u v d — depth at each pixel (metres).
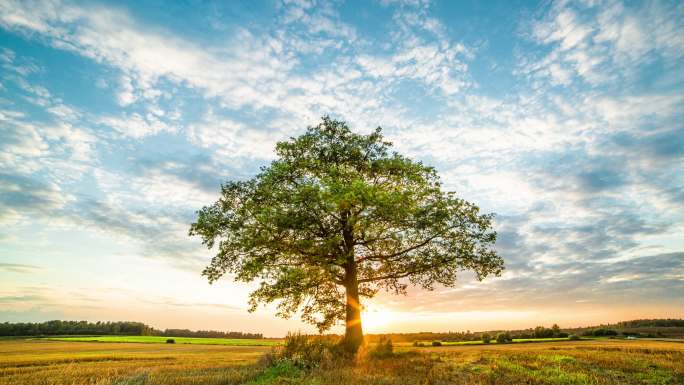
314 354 20.20
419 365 18.73
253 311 24.75
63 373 21.50
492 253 25.73
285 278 22.23
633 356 21.86
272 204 24.55
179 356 39.69
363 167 27.73
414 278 26.94
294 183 25.98
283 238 24.23
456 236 25.81
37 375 20.89
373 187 22.92
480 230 25.86
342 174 25.30
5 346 71.56
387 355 22.44
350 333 24.09
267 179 24.97
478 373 16.56
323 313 25.78
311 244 23.28
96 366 26.78
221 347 71.44
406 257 25.92
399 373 16.31
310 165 26.36
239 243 23.81
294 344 20.98
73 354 46.50
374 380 14.53
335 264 24.44
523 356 22.41
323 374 16.36
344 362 19.69
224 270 24.92
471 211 25.73
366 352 22.05
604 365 18.38
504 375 16.02
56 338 110.19
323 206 22.50
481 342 65.00
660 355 22.30
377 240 25.97
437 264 25.31
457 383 14.28
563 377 15.38
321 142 27.98
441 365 18.83
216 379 15.34
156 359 34.69
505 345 50.75
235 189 26.12
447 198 25.75
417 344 61.22
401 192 23.86
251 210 24.42
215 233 24.62
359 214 24.67
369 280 26.48
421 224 24.39
